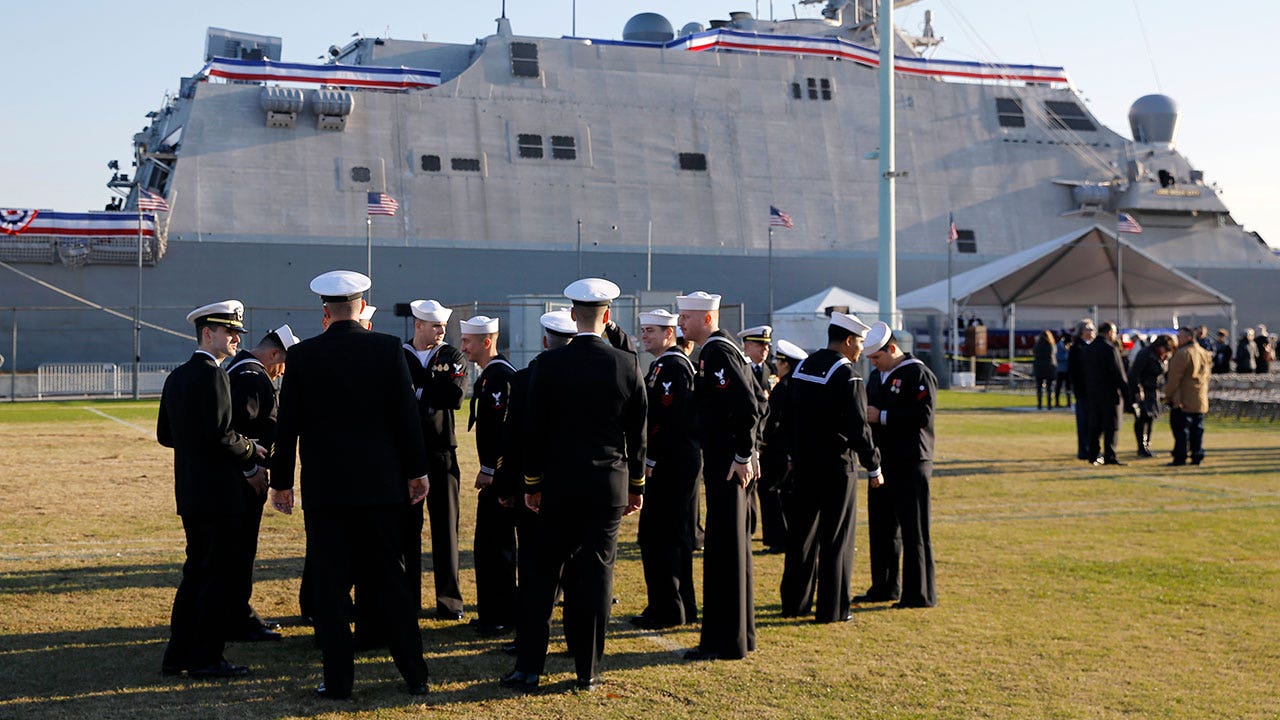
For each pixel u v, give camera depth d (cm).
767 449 1200
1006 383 4688
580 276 4812
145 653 784
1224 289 5703
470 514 1452
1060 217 5641
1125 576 1038
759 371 1216
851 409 878
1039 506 1473
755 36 5562
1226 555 1137
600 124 5050
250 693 697
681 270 4969
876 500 975
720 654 780
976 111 5712
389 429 707
